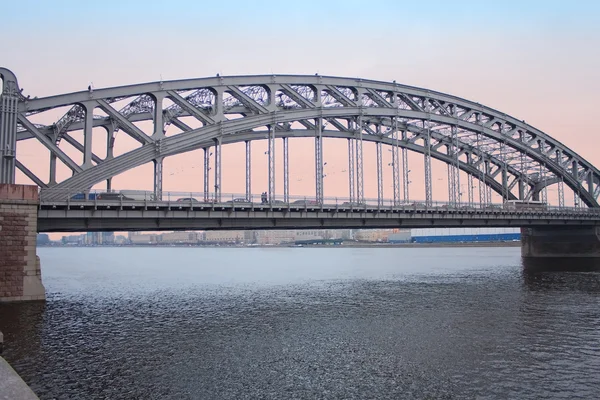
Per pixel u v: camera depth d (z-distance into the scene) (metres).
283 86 49.03
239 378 19.19
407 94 60.94
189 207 38.19
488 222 64.44
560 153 84.69
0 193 31.66
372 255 138.62
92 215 35.09
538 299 38.81
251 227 43.97
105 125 40.97
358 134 57.53
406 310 34.69
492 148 77.06
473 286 48.94
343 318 31.91
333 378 19.11
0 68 34.47
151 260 128.88
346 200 48.41
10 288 31.94
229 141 48.41
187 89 42.97
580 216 76.88
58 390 17.64
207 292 47.41
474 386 17.95
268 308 36.47
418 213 52.88
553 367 20.09
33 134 35.75
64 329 27.39
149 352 23.12
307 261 112.00
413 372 19.72
